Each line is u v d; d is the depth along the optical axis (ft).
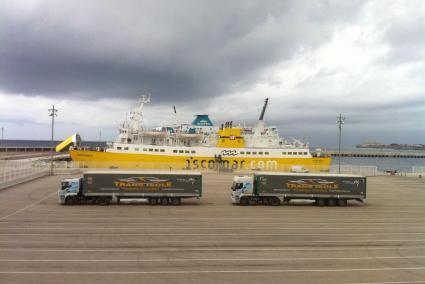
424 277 63.05
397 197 172.55
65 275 60.90
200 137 303.07
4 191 166.50
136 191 137.69
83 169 262.88
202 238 87.51
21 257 70.28
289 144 315.78
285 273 63.93
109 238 85.92
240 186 143.13
